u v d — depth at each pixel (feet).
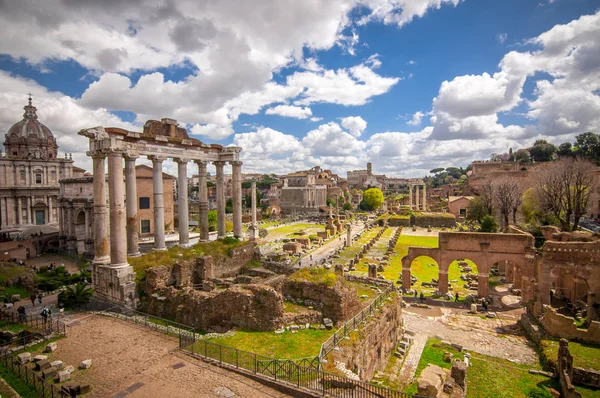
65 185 204.44
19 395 48.55
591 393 70.03
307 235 298.97
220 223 149.69
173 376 56.59
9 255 174.40
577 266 111.55
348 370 57.82
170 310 87.35
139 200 221.66
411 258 148.87
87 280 135.54
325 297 80.23
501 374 80.69
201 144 134.92
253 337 69.77
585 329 94.43
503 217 256.32
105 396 50.96
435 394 56.85
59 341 71.92
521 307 129.59
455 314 122.83
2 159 240.94
